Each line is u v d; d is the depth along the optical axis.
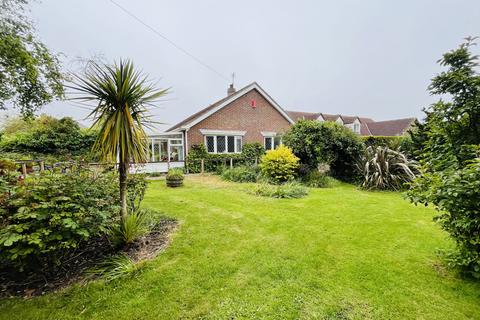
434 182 2.29
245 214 4.48
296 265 2.55
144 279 2.30
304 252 2.87
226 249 2.96
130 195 3.64
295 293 2.07
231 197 6.04
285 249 2.96
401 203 5.40
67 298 2.03
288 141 9.72
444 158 3.19
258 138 15.88
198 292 2.11
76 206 2.29
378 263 2.57
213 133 14.06
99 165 3.43
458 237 2.23
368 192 6.90
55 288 2.17
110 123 2.85
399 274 2.33
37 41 7.19
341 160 9.51
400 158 7.52
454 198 2.01
